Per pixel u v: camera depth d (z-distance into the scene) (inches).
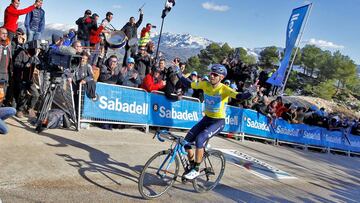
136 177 215.0
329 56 2310.5
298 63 2342.5
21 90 280.8
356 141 639.1
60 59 257.1
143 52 378.0
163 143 312.8
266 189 256.2
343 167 464.1
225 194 222.7
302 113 533.6
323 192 290.7
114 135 301.6
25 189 167.5
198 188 212.8
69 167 205.8
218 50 2030.0
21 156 206.7
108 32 392.5
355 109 1775.3
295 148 518.0
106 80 318.7
